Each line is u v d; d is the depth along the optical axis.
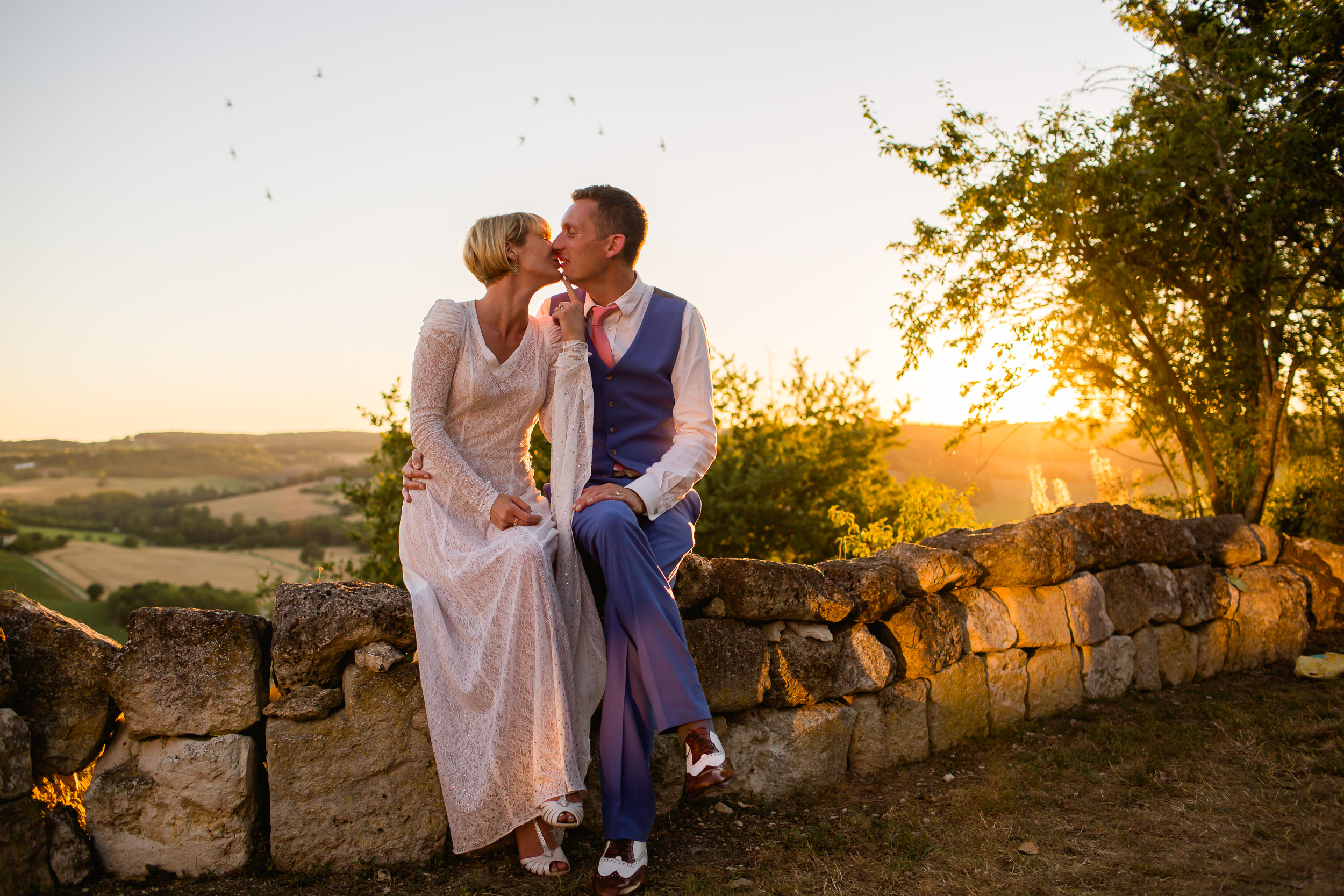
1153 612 4.62
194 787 2.41
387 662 2.56
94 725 2.44
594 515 2.61
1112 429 7.38
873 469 18.80
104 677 2.44
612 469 2.93
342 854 2.50
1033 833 2.79
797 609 3.27
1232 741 3.60
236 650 2.49
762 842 2.79
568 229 2.93
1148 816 2.88
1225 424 6.29
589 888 2.44
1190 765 3.34
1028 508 7.41
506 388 2.76
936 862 2.60
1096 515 4.48
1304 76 5.65
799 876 2.51
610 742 2.51
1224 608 5.01
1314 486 6.75
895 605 3.59
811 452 18.36
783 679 3.21
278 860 2.46
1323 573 5.58
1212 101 5.60
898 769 3.45
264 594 16.89
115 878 2.40
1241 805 2.92
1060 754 3.49
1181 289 6.17
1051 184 5.70
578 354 2.81
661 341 2.97
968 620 3.84
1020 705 3.96
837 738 3.30
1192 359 6.36
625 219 2.92
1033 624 4.05
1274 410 5.92
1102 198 5.73
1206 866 2.48
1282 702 4.21
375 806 2.54
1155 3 6.29
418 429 2.67
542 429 3.07
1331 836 2.60
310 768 2.49
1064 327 6.15
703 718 2.46
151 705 2.43
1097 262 5.74
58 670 2.42
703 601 3.13
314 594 2.61
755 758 3.16
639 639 2.51
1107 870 2.50
